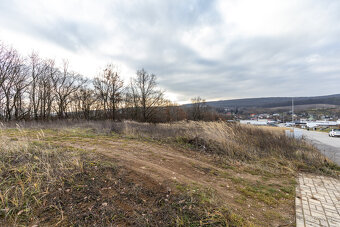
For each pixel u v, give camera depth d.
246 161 5.86
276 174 4.75
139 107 32.03
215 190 3.36
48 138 6.84
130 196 2.76
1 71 17.11
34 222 1.99
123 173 3.56
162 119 34.84
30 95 20.20
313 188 3.84
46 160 3.66
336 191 3.67
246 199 3.13
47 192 2.52
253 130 10.87
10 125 12.36
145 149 6.18
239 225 2.26
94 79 27.44
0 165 3.20
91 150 5.15
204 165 5.06
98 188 2.87
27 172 2.99
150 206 2.56
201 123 11.44
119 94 28.98
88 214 2.21
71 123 15.22
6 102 17.53
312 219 2.56
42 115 21.22
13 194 2.40
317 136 24.39
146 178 3.47
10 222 1.95
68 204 2.37
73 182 2.93
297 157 6.45
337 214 2.72
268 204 3.00
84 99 26.66
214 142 7.70
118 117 29.67
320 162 5.86
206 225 2.20
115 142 7.03
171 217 2.33
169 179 3.57
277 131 12.61
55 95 23.02
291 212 2.78
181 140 8.20
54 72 22.58
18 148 4.18
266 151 7.18
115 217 2.23
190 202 2.72
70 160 3.78
